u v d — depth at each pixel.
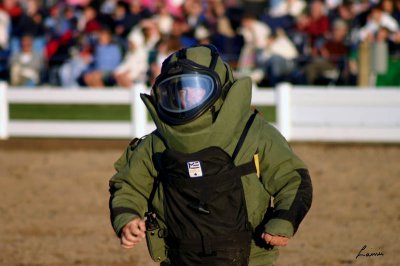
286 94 18.08
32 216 11.99
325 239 10.44
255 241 5.28
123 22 22.69
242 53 21.34
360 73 19.83
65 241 10.61
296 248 10.02
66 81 22.27
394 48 20.59
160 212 5.30
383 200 12.62
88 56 22.33
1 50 23.69
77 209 12.39
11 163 16.30
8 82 23.47
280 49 20.88
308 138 18.20
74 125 18.98
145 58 21.23
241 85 5.08
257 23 21.70
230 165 5.12
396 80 20.12
